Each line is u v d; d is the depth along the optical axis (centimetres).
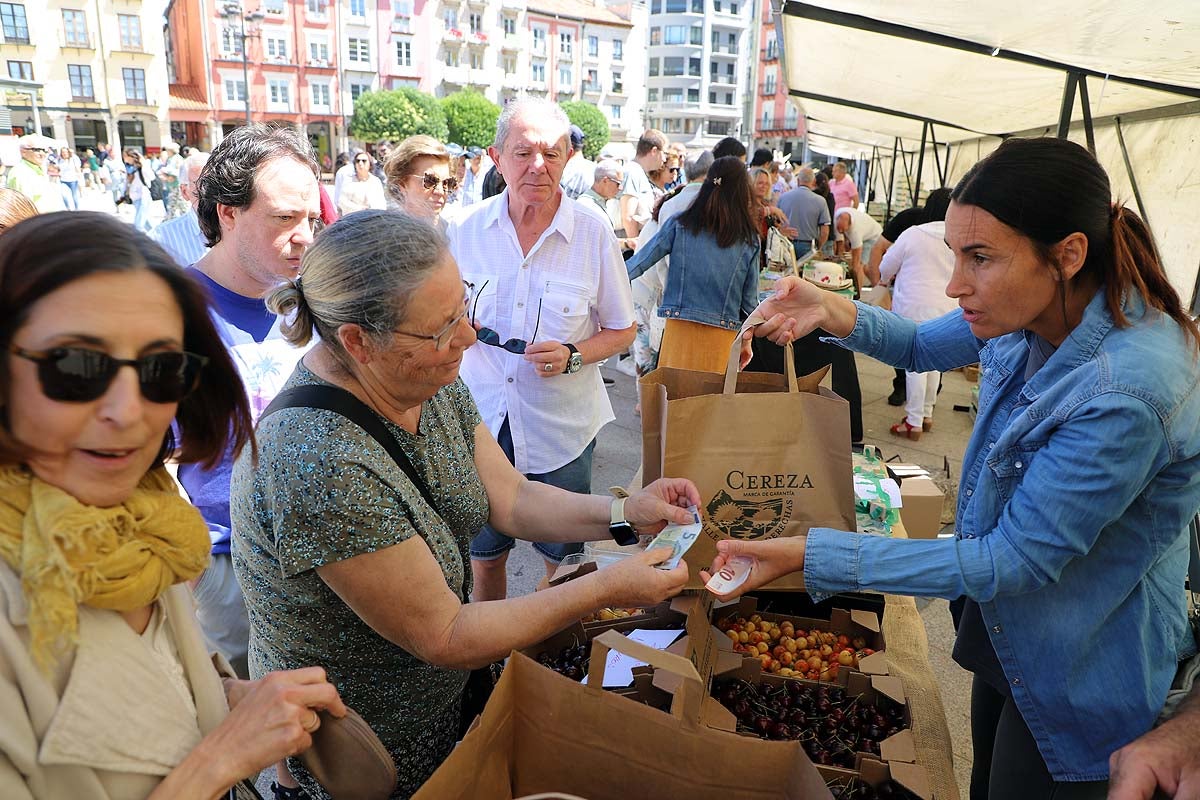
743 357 184
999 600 138
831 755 157
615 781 122
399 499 129
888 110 768
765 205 634
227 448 103
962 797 228
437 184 427
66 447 78
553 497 175
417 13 5459
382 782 107
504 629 132
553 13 6375
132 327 78
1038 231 121
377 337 125
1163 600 134
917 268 488
